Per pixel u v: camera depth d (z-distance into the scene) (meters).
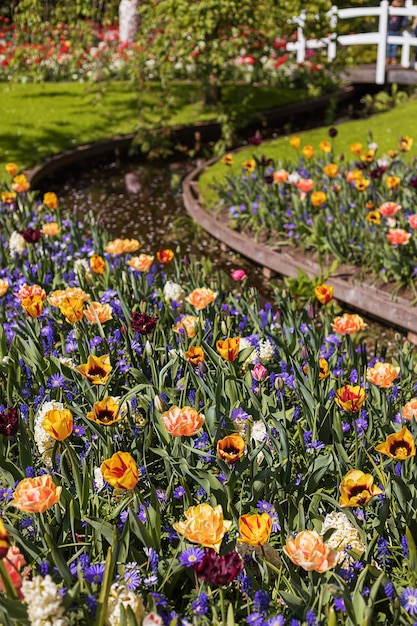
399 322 6.14
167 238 8.66
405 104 13.66
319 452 3.51
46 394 3.79
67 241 6.62
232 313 4.87
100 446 3.32
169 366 3.93
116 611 2.30
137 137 11.87
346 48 16.44
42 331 4.41
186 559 2.56
